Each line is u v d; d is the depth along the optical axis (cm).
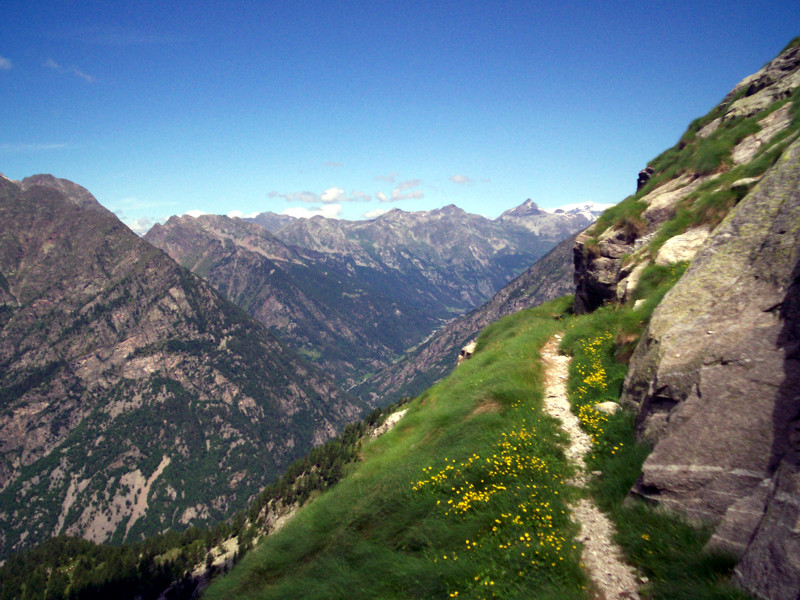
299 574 1221
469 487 1257
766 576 632
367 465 1775
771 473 786
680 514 875
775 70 3338
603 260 2905
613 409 1395
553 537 970
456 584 943
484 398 1819
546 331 2708
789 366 865
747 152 2603
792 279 966
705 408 942
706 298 1169
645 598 763
